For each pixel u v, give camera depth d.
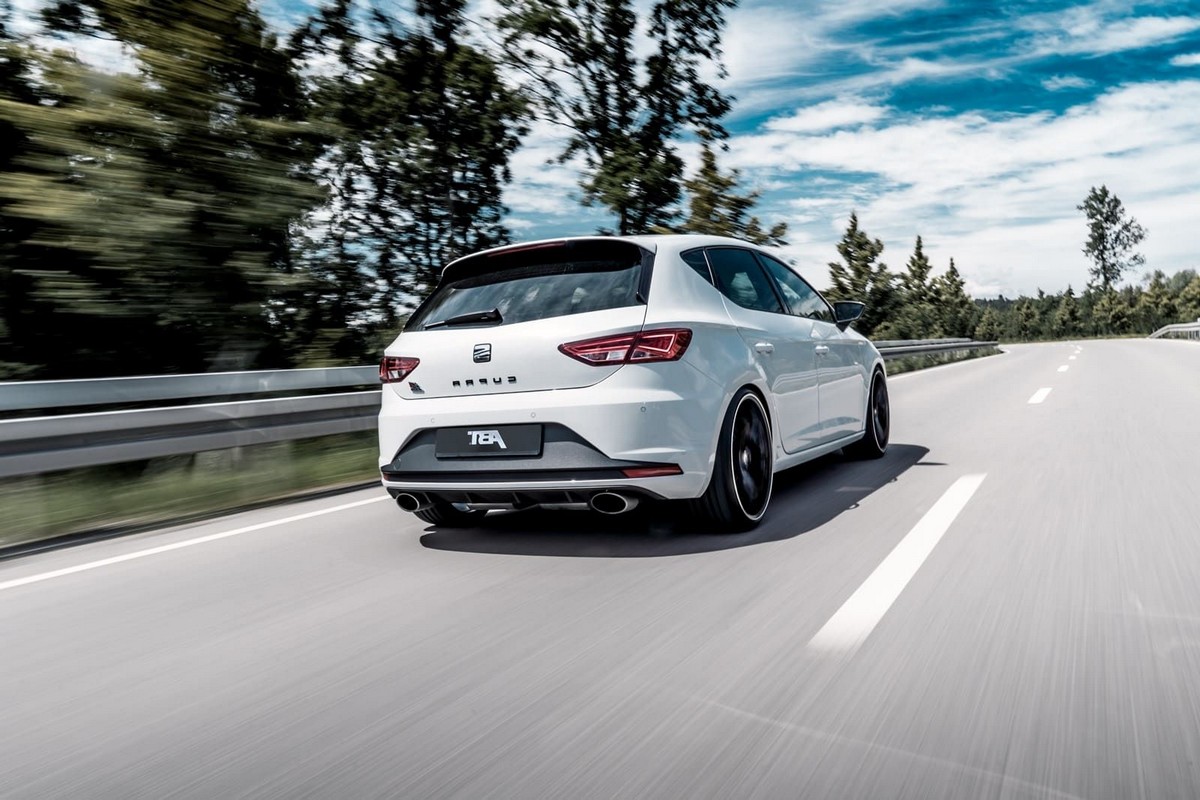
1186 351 25.12
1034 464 5.90
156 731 2.31
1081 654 2.52
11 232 8.30
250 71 9.09
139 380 5.59
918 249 77.75
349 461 7.36
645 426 3.81
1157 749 1.95
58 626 3.30
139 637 3.13
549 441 3.89
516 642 2.87
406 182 14.98
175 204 8.31
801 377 5.08
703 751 2.04
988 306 107.75
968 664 2.49
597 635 2.90
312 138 9.49
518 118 16.20
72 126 8.20
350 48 14.19
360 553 4.30
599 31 19.08
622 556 3.96
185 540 4.79
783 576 3.49
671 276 4.21
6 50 8.35
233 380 6.22
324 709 2.41
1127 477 5.27
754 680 2.45
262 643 3.00
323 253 10.23
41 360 8.59
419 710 2.37
